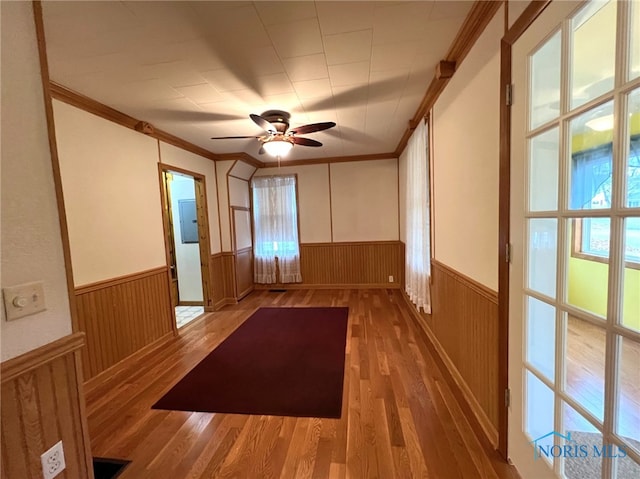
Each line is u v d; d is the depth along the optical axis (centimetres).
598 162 97
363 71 224
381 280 554
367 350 298
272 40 181
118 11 150
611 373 92
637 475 88
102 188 269
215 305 466
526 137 133
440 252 274
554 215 117
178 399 227
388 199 541
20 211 94
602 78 94
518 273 143
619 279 89
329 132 389
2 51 90
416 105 298
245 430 190
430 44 192
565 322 113
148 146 334
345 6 154
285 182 562
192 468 162
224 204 490
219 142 404
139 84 231
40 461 100
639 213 82
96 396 235
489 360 176
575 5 100
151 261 331
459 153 214
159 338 335
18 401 94
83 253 248
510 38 140
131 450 176
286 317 411
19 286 93
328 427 190
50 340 103
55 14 150
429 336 324
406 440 176
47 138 102
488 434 177
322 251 564
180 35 173
